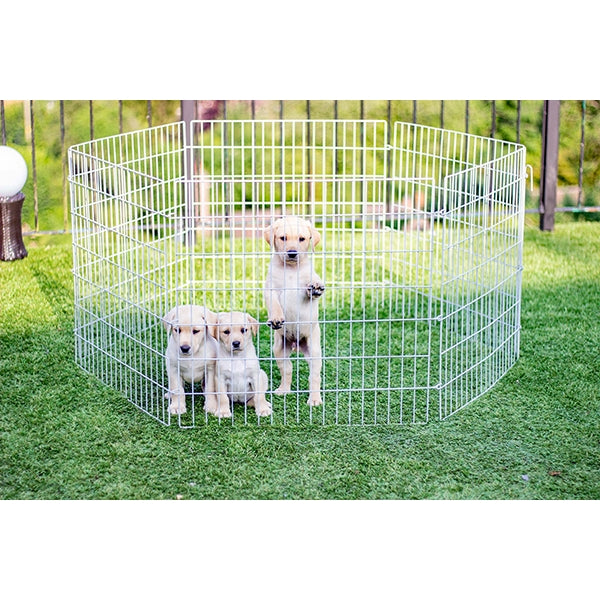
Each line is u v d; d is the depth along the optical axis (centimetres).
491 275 398
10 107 498
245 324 298
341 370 334
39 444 292
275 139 512
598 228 462
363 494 274
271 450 290
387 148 346
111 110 509
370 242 443
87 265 343
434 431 300
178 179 305
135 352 330
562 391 323
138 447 291
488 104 519
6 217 408
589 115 512
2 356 339
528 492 275
